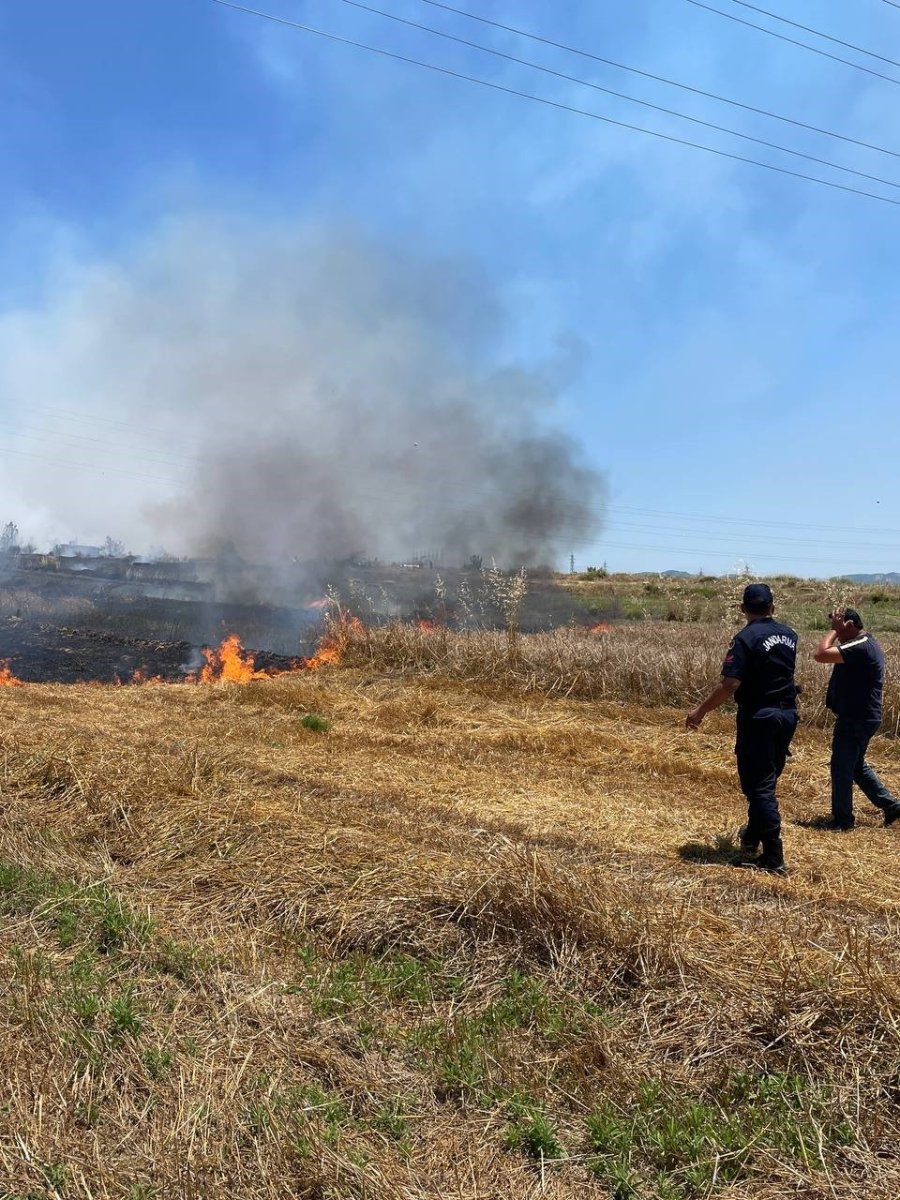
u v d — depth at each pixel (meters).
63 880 5.36
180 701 12.95
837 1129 3.21
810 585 38.72
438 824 6.68
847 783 7.50
